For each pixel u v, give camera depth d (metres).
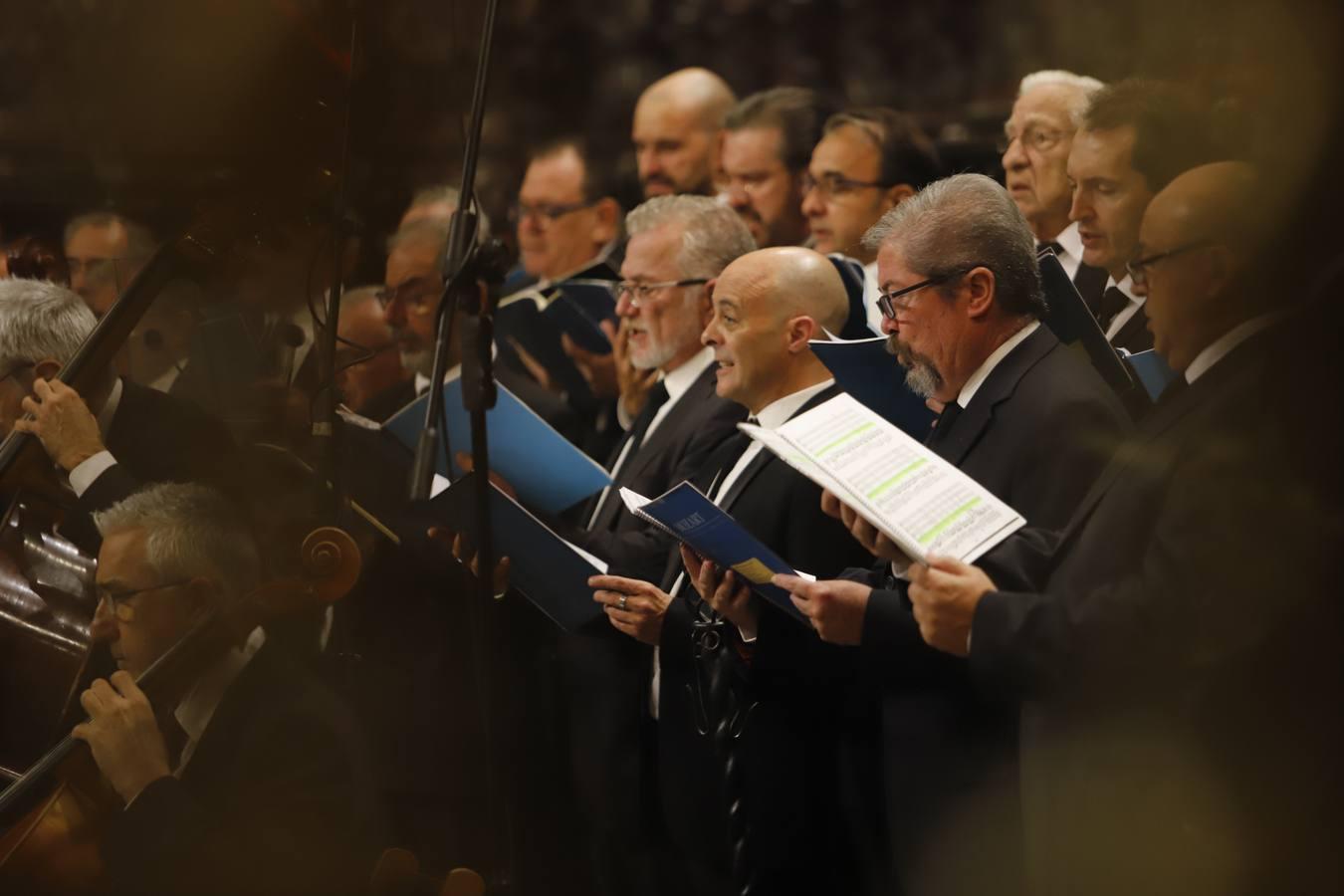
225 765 10.42
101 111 26.11
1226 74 12.88
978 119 27.78
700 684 11.88
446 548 13.26
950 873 10.20
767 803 11.60
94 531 12.73
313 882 10.24
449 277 10.13
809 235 18.92
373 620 13.78
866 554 11.85
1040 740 9.44
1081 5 26.55
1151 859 8.95
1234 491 8.62
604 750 13.39
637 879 13.48
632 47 32.03
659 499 10.23
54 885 10.17
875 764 11.56
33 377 13.66
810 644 11.20
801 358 12.32
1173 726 8.91
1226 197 9.21
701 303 14.22
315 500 12.31
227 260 13.68
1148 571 8.84
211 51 18.70
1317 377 8.69
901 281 10.65
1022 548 9.66
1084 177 12.87
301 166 13.76
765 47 31.31
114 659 11.87
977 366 10.64
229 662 11.11
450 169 28.86
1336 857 8.55
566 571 12.10
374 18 27.59
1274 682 8.62
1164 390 10.77
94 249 16.92
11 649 12.13
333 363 12.41
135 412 13.46
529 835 14.08
